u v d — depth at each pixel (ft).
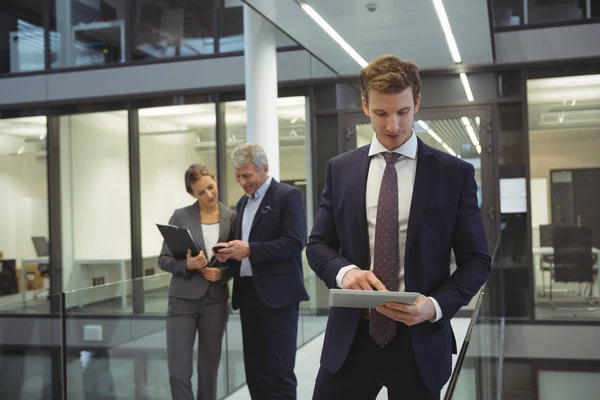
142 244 29.07
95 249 29.58
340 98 26.91
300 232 11.76
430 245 6.08
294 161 27.27
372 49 22.43
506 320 25.62
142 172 29.14
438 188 6.12
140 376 12.67
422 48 22.45
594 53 25.04
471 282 6.03
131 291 12.71
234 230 12.55
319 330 21.68
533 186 25.62
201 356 12.32
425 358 6.02
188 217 12.60
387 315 5.67
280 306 11.69
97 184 29.63
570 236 25.32
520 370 25.30
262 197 11.98
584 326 25.00
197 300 12.16
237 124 28.12
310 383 16.16
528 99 25.63
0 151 30.48
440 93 26.27
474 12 18.15
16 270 30.12
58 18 30.25
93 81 29.53
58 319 11.44
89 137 29.81
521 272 25.54
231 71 27.99
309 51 22.59
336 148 26.94
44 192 30.12
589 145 25.16
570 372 25.09
